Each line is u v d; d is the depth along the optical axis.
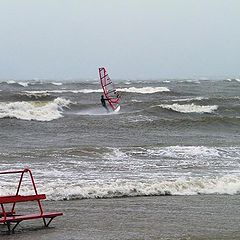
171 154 41.62
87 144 48.97
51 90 131.38
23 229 20.42
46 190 26.69
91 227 20.70
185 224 21.41
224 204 25.62
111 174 32.25
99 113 82.00
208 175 32.59
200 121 66.62
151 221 21.83
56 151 41.50
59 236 19.25
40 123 65.44
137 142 51.22
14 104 78.75
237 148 45.78
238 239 19.08
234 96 116.94
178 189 28.36
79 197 26.42
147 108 83.44
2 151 42.25
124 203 25.36
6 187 27.14
